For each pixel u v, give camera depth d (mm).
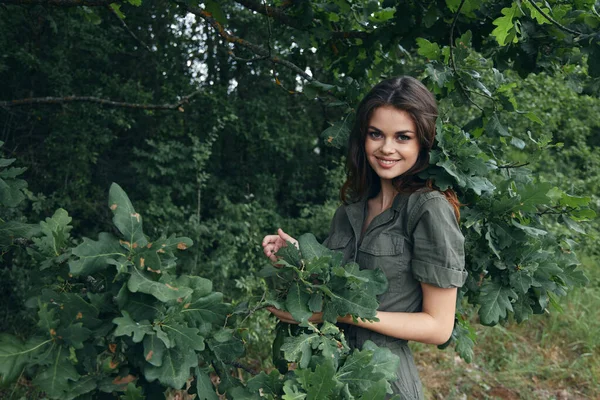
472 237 1795
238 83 7273
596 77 1934
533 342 4961
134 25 6582
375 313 1352
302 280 1375
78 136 5738
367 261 1554
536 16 1770
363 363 1298
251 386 1277
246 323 4238
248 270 6035
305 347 1303
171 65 6832
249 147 7316
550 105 7137
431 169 1597
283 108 7402
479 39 2289
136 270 1193
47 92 5973
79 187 5797
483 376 4410
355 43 2727
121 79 6605
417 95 1536
